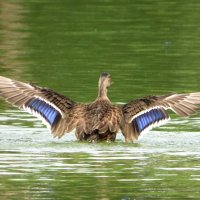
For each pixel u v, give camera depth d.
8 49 26.97
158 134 17.14
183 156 15.30
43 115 16.17
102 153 15.42
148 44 27.55
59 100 16.34
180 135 17.08
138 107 16.42
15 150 15.54
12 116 18.48
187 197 13.09
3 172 14.24
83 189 13.47
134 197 13.10
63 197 13.06
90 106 16.48
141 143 16.28
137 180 13.95
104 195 13.20
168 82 22.31
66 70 23.89
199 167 14.60
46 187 13.59
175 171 14.39
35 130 17.22
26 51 26.69
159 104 16.30
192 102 16.16
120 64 24.72
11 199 12.91
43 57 25.77
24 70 23.91
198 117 18.84
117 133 17.52
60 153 15.37
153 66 24.48
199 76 23.11
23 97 16.11
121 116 16.36
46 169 14.44
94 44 27.64
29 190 13.37
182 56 25.81
